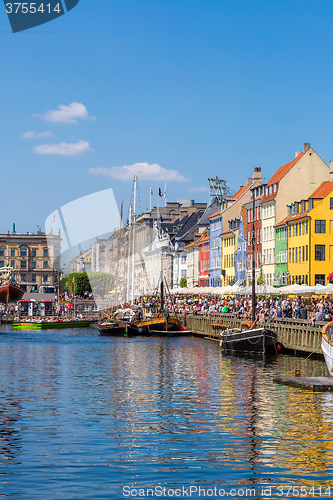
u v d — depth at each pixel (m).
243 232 129.25
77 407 37.16
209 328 93.06
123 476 24.39
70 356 69.56
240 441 29.38
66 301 158.38
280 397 40.22
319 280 97.94
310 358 62.19
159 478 24.22
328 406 37.25
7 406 37.44
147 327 103.06
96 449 27.92
